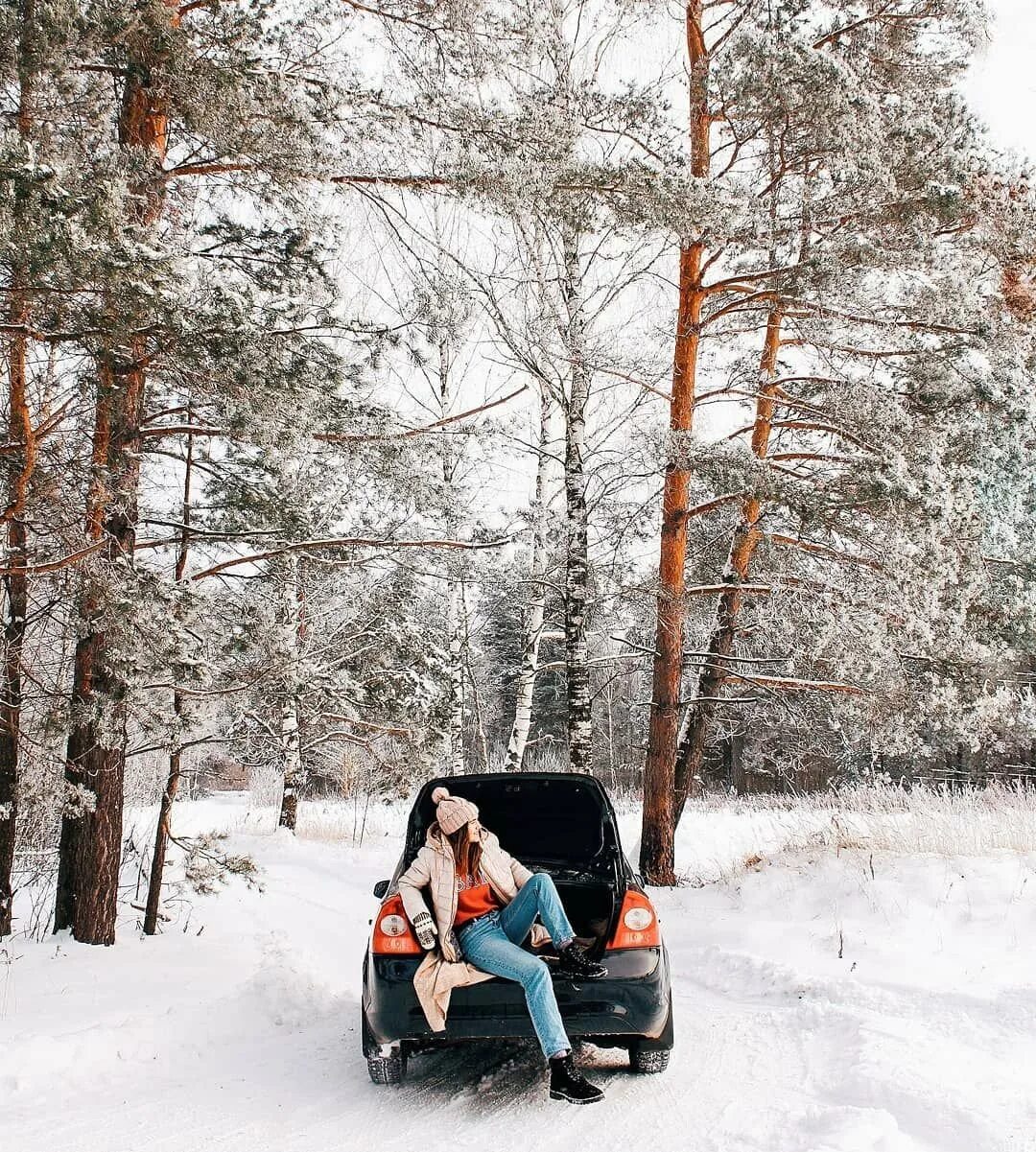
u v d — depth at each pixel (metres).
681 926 9.54
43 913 9.97
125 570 7.46
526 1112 4.70
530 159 8.09
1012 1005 5.76
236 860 9.09
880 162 10.45
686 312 12.88
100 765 8.68
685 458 11.76
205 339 6.54
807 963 7.44
